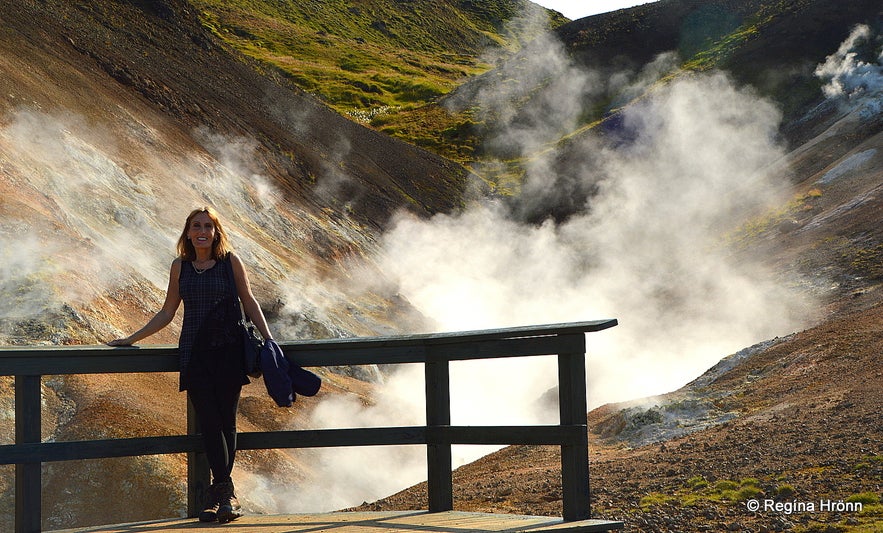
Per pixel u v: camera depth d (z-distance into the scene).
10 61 42.09
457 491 14.24
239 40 145.50
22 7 52.25
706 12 119.56
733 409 18.73
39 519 5.48
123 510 18.70
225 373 5.60
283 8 174.50
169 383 25.89
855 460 11.23
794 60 95.06
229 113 59.62
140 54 59.31
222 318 5.63
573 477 5.34
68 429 21.38
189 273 5.68
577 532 5.18
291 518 5.93
